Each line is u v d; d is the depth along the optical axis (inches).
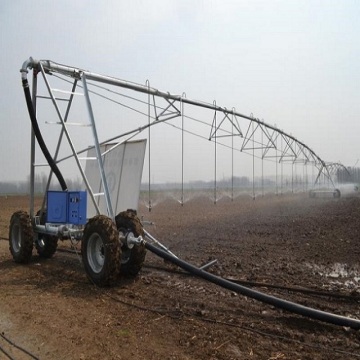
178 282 246.7
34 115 275.4
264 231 501.7
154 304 199.0
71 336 158.7
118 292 221.1
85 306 196.4
